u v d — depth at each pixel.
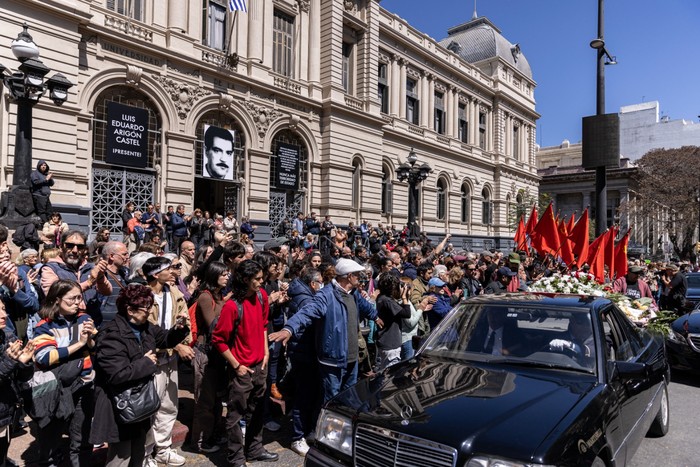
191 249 7.20
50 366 3.92
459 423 3.15
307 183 23.23
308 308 4.88
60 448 4.31
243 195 20.16
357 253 11.37
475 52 41.44
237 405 4.51
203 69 18.44
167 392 4.74
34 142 13.79
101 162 15.80
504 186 40.41
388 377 4.16
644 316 6.97
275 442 5.50
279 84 21.75
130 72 16.23
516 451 2.85
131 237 14.32
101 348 3.57
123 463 3.72
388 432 3.22
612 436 3.51
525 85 44.47
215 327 4.86
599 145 10.84
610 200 58.31
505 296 5.06
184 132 17.95
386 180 29.23
